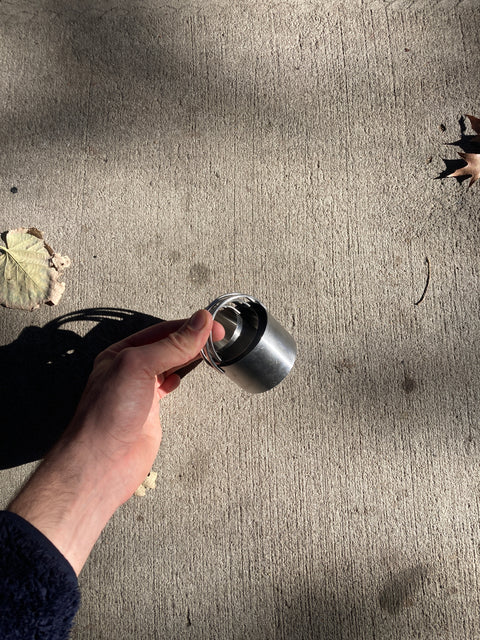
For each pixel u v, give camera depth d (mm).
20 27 587
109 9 587
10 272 534
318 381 520
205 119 565
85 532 428
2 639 352
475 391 515
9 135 572
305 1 578
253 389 454
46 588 361
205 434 517
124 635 493
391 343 523
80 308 540
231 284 538
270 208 547
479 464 505
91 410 437
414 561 495
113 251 547
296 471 508
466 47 564
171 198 553
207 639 490
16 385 529
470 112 555
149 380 432
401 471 506
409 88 560
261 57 572
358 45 569
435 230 538
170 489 511
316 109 561
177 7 583
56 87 579
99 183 559
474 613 486
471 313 526
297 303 532
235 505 506
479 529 497
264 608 492
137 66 579
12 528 369
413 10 571
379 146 552
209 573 499
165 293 539
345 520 501
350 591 493
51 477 431
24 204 559
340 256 538
